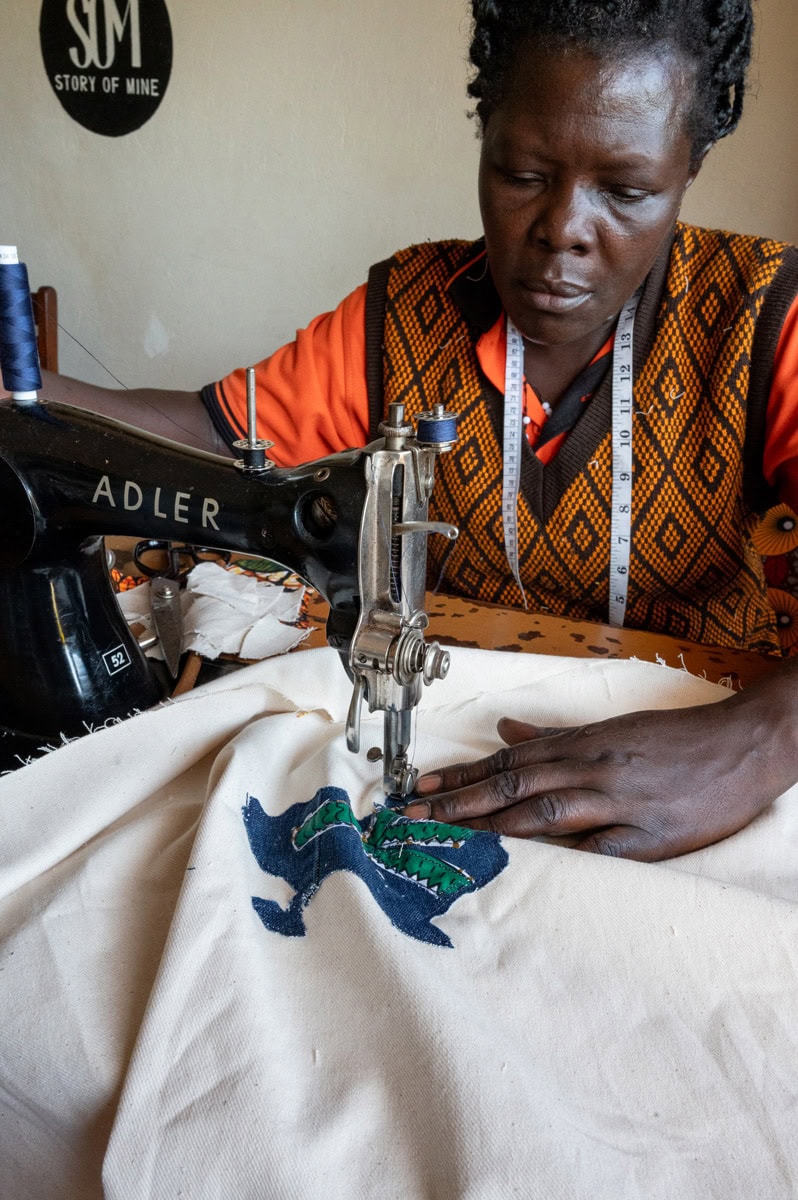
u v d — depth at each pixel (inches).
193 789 38.4
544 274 44.2
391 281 59.8
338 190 113.9
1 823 35.3
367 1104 25.1
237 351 129.5
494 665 44.8
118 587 54.9
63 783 36.8
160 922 31.4
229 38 109.5
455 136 106.3
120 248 128.1
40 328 88.0
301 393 61.7
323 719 41.9
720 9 38.2
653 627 61.4
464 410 57.5
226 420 63.1
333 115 109.9
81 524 41.1
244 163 116.4
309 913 30.5
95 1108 27.1
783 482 55.6
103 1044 27.6
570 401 55.2
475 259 57.0
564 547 58.0
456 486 58.7
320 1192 23.4
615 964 28.6
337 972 28.4
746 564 58.9
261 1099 25.0
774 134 93.7
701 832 35.3
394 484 34.8
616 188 41.3
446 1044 25.1
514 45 39.2
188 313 129.0
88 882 32.5
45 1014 28.4
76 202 127.2
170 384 135.3
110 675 44.6
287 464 64.4
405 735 36.8
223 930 29.3
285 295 123.0
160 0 110.0
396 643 34.1
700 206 100.3
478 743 41.9
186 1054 26.2
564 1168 22.8
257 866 33.1
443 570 63.0
